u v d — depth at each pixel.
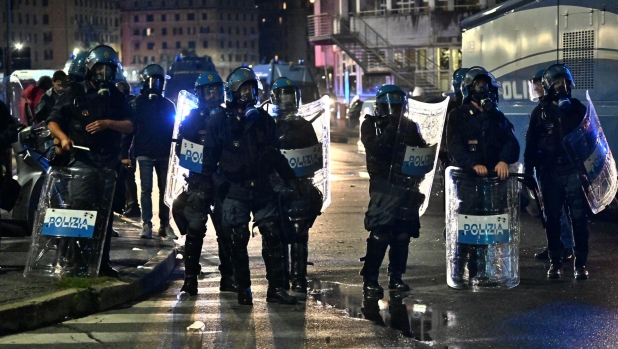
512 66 14.41
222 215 7.66
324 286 8.57
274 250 7.70
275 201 7.69
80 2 140.38
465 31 15.62
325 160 8.73
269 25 145.25
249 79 7.42
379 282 8.75
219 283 8.81
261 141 7.49
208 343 6.45
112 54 8.02
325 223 12.99
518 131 14.25
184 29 152.00
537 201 8.87
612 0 12.62
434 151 7.99
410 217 7.95
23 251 9.48
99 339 6.54
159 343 6.45
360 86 46.22
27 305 6.79
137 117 10.75
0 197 9.30
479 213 8.20
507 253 8.32
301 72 40.09
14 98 19.39
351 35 43.91
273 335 6.68
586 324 6.92
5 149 9.38
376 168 7.97
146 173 10.78
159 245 10.17
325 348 6.31
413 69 42.56
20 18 133.00
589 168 8.48
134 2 154.62
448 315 7.27
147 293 8.28
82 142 7.98
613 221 12.79
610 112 12.67
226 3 149.25
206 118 8.00
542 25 13.73
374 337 6.60
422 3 42.38
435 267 9.52
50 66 136.50
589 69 12.98
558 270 8.80
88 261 7.95
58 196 7.98
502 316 7.21
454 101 9.41
